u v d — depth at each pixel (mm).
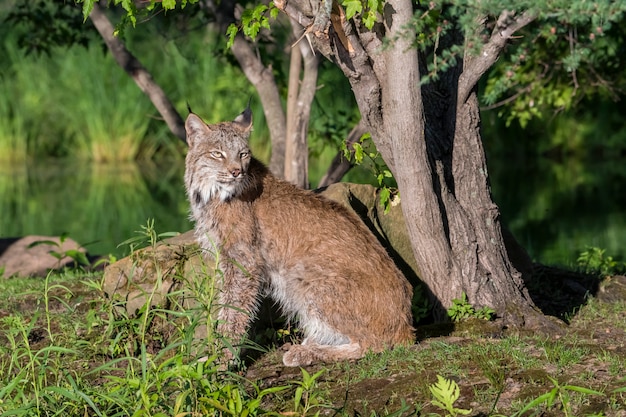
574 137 37656
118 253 20719
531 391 8992
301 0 10891
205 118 34906
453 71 11992
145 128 36500
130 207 27094
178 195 29188
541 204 27172
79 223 24734
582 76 18328
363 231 11320
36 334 12070
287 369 10547
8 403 9195
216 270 10125
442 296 11875
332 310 10805
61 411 8750
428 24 11438
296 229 11156
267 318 11945
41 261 17031
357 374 9984
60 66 37562
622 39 18078
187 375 8016
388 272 10969
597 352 10125
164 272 11703
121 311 11789
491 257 12023
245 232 11133
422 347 10586
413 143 11156
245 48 17125
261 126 34031
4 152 36656
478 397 8969
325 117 20656
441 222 11633
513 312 11758
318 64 16234
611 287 13938
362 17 10234
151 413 8477
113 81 36344
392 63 10852
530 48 16141
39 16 18922
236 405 7922
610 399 8633
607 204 26984
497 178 32312
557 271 14609
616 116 37312
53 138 37469
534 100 19625
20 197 28875
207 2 17359
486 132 37594
